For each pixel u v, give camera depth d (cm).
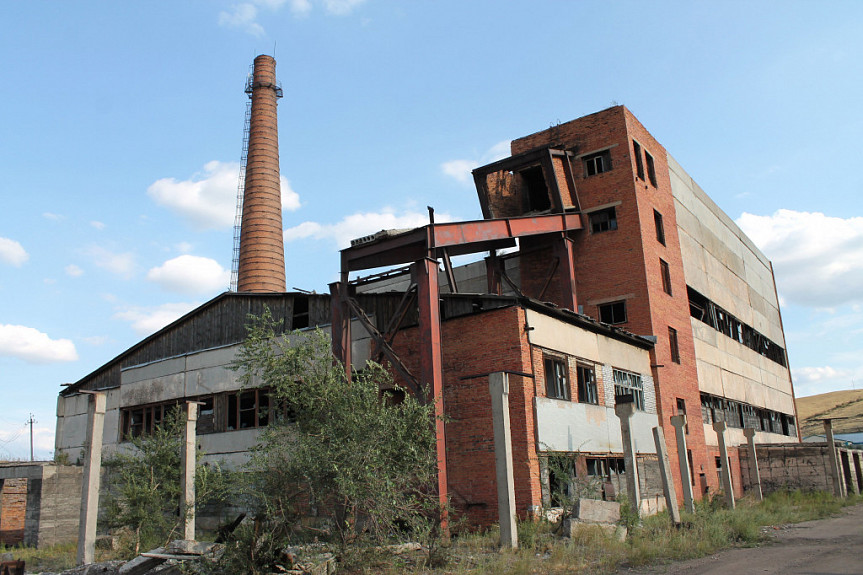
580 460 1852
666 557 1255
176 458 1667
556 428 1788
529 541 1366
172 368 2730
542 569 1146
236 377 2494
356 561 1096
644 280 2561
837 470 2809
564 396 1883
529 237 2689
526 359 1755
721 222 3903
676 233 3066
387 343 1831
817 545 1338
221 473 1706
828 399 13488
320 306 2389
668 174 3133
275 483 1065
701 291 3284
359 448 1090
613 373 2181
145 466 1631
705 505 2138
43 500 2120
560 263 2589
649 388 2416
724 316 3684
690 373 2828
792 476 3161
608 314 2634
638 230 2622
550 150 2631
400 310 1839
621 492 2000
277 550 1049
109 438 2855
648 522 1639
